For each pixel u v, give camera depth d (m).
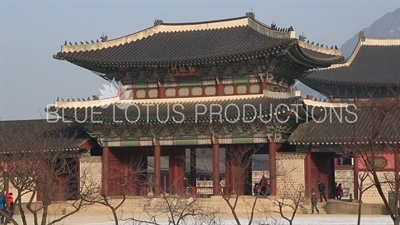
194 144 75.94
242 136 74.25
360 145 54.31
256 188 76.00
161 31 86.12
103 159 78.25
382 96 112.88
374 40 122.75
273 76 75.69
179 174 79.19
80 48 81.00
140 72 79.25
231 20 83.25
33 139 69.75
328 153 75.69
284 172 72.25
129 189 79.19
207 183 90.62
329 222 57.62
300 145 72.00
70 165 79.31
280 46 69.75
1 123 86.12
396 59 118.62
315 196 68.75
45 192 40.12
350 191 108.69
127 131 77.81
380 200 69.50
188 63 75.25
